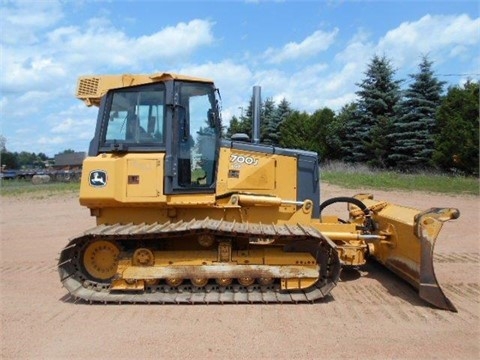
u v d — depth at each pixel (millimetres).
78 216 13094
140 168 5492
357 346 4078
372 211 6879
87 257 5625
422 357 3865
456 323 4645
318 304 5273
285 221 6070
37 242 9484
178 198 5617
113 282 5383
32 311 5121
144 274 5375
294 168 6262
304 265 5406
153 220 5801
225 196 5875
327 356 3881
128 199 5469
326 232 6078
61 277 5449
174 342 4191
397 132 27125
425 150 25578
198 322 4703
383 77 29312
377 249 6566
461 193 15844
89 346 4125
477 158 22672
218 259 5461
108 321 4770
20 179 39656
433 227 5148
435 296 5090
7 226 11469
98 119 5809
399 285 6082
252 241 5719
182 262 5445
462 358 3848
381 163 28281
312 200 6371
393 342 4164
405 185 17891
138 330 4496
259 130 6859
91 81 6020
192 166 5805
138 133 5703
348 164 29391
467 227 10375
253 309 5098
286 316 4859
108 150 5730
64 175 36906
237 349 4027
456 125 23500
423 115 26266
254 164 6035
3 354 3979
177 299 5262
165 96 5660
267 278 5375
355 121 30234
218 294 5387
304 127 36969
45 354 3971
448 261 7434
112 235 5234
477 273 6664
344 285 6094
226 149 5957
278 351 3982
